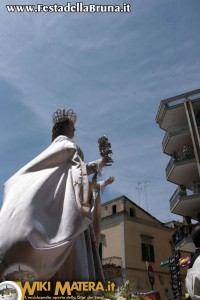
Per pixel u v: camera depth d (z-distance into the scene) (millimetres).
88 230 4418
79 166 4273
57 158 4312
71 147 4391
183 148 33062
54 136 5117
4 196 4020
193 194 31000
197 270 3766
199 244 4156
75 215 3844
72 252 3961
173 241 33250
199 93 33938
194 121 32219
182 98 34281
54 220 3836
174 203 32281
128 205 38406
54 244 3588
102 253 36562
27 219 3520
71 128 5164
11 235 3424
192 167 31766
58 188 4051
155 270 36469
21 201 3674
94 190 4207
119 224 36969
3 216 3594
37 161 4211
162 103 35062
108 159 4684
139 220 38125
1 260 3373
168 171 33844
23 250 3369
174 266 28672
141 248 36625
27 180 4008
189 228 30703
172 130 34719
